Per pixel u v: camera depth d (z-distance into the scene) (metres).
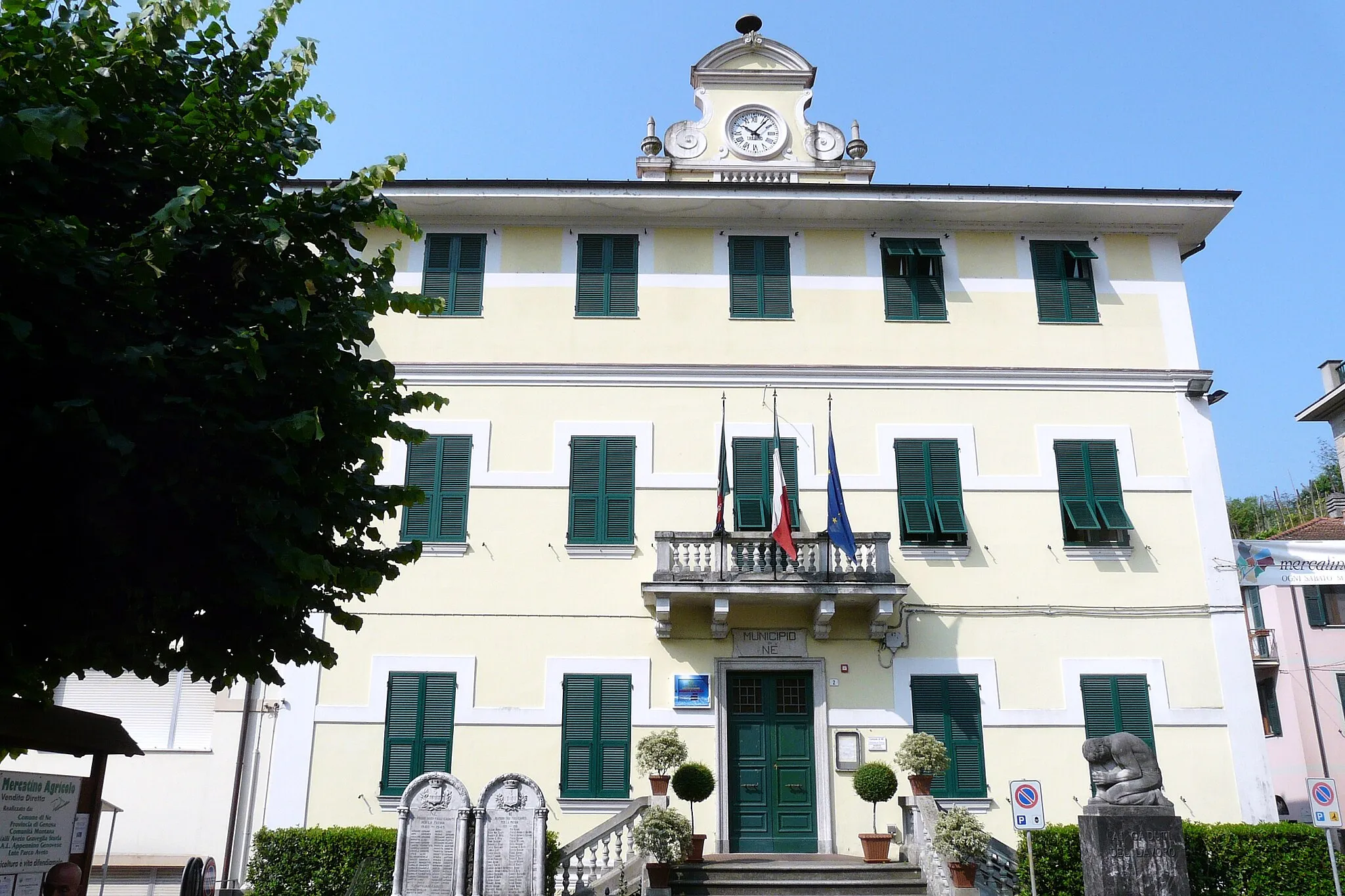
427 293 19.19
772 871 14.55
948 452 18.56
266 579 7.60
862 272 19.56
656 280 19.36
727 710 17.17
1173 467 18.66
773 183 19.03
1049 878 14.77
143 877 16.44
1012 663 17.52
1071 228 19.92
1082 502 18.36
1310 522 35.56
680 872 14.40
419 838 14.04
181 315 8.22
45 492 7.14
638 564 17.80
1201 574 18.08
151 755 16.95
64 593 7.43
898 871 14.63
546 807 14.07
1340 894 14.48
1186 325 19.48
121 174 7.97
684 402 18.69
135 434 7.21
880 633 17.41
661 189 19.09
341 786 16.69
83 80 7.81
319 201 9.08
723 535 17.09
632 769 16.80
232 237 8.28
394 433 9.05
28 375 6.98
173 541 7.74
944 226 19.84
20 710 8.73
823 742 17.02
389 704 17.05
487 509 18.03
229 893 15.13
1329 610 31.42
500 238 19.52
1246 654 17.62
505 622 17.47
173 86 8.77
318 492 8.52
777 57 22.83
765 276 19.47
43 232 6.69
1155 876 11.80
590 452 18.36
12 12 7.52
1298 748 30.33
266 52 9.33
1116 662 17.56
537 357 18.86
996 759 17.05
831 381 18.88
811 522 18.17
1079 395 18.97
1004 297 19.48
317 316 8.54
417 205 19.31
